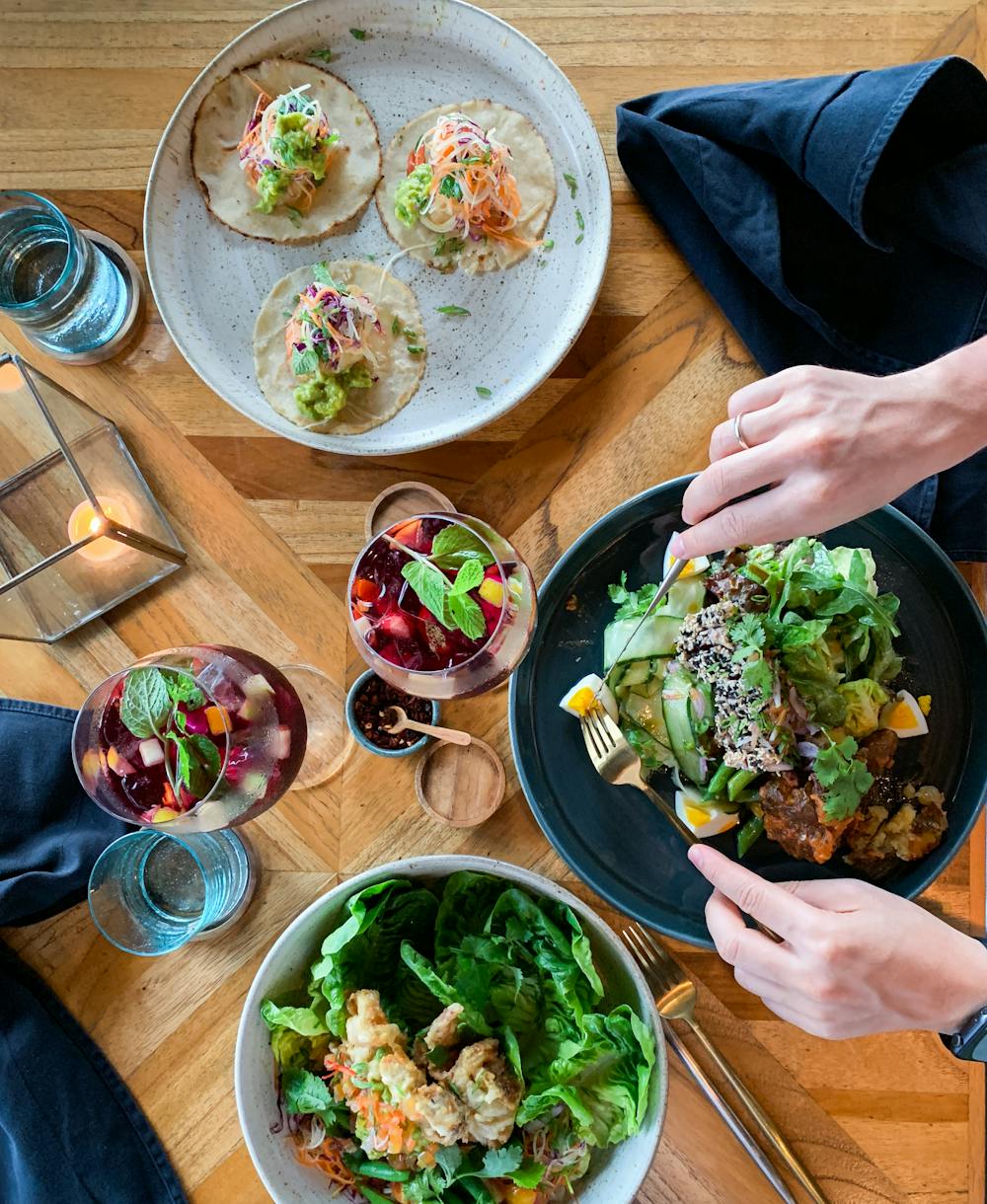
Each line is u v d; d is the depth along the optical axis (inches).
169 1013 56.3
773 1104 55.4
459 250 59.3
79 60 60.1
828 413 42.9
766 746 50.8
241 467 59.3
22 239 58.2
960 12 59.1
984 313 55.8
